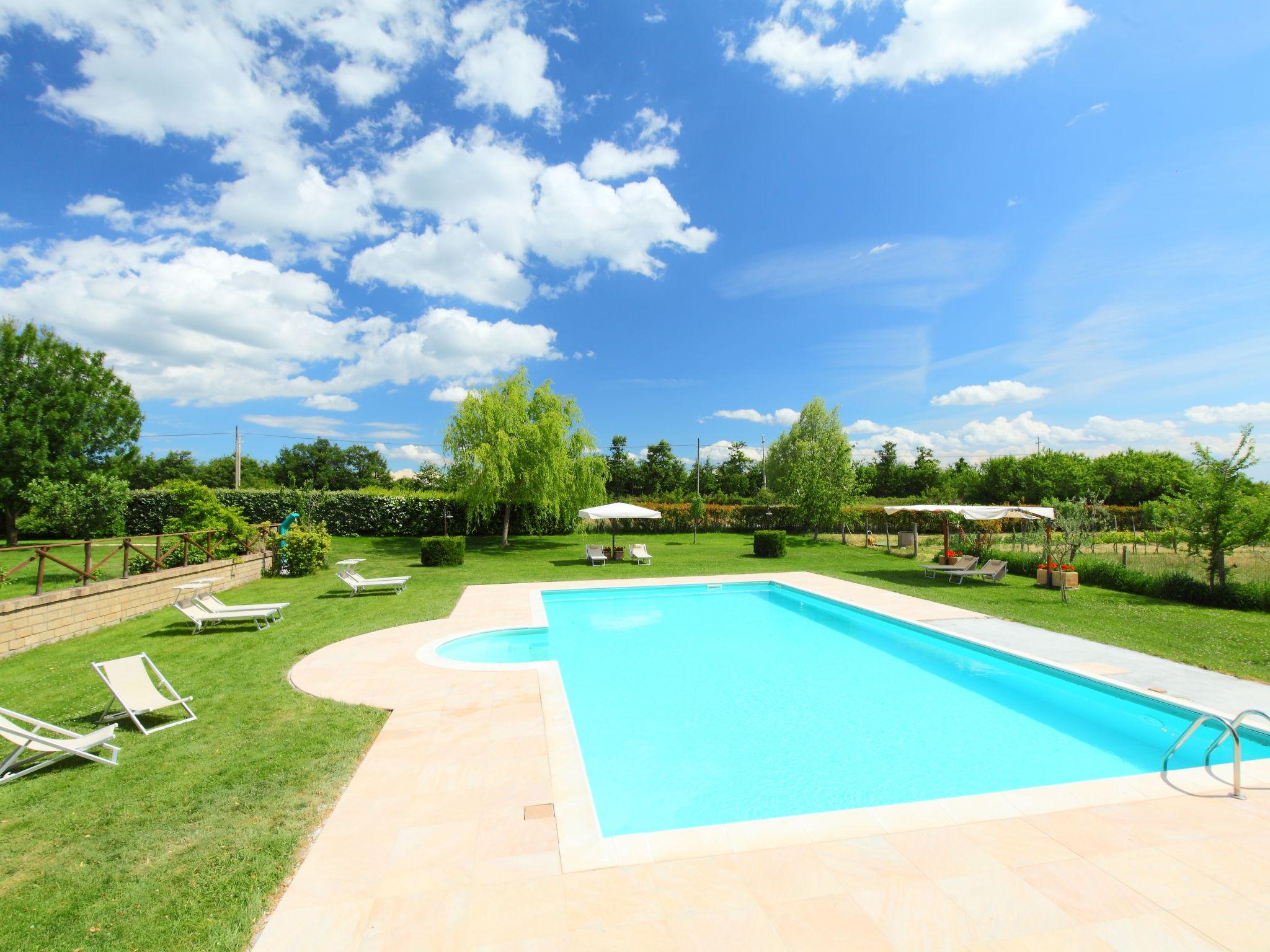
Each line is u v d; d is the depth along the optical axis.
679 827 4.44
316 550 15.02
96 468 18.42
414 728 5.23
